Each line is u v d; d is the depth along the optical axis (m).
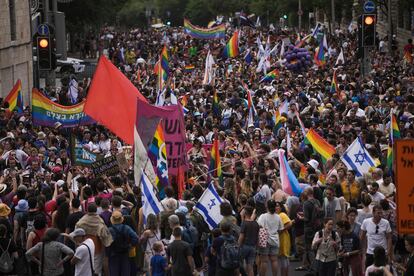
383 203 31.33
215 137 41.16
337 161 37.44
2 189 33.69
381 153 41.22
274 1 194.12
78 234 27.66
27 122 48.53
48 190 32.12
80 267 27.41
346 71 77.12
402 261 32.25
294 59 82.31
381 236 29.86
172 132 34.62
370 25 61.00
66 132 47.72
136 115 34.53
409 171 22.67
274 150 39.62
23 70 76.44
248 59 92.88
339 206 32.34
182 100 59.25
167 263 28.41
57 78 91.81
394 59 89.25
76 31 136.50
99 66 36.91
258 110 54.53
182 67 99.31
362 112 52.44
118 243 28.41
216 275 28.55
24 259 31.06
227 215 29.06
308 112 54.22
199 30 125.00
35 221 28.81
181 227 28.77
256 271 31.47
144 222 29.95
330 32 135.75
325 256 29.77
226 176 36.84
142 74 84.56
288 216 32.97
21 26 75.19
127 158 39.28
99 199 29.91
